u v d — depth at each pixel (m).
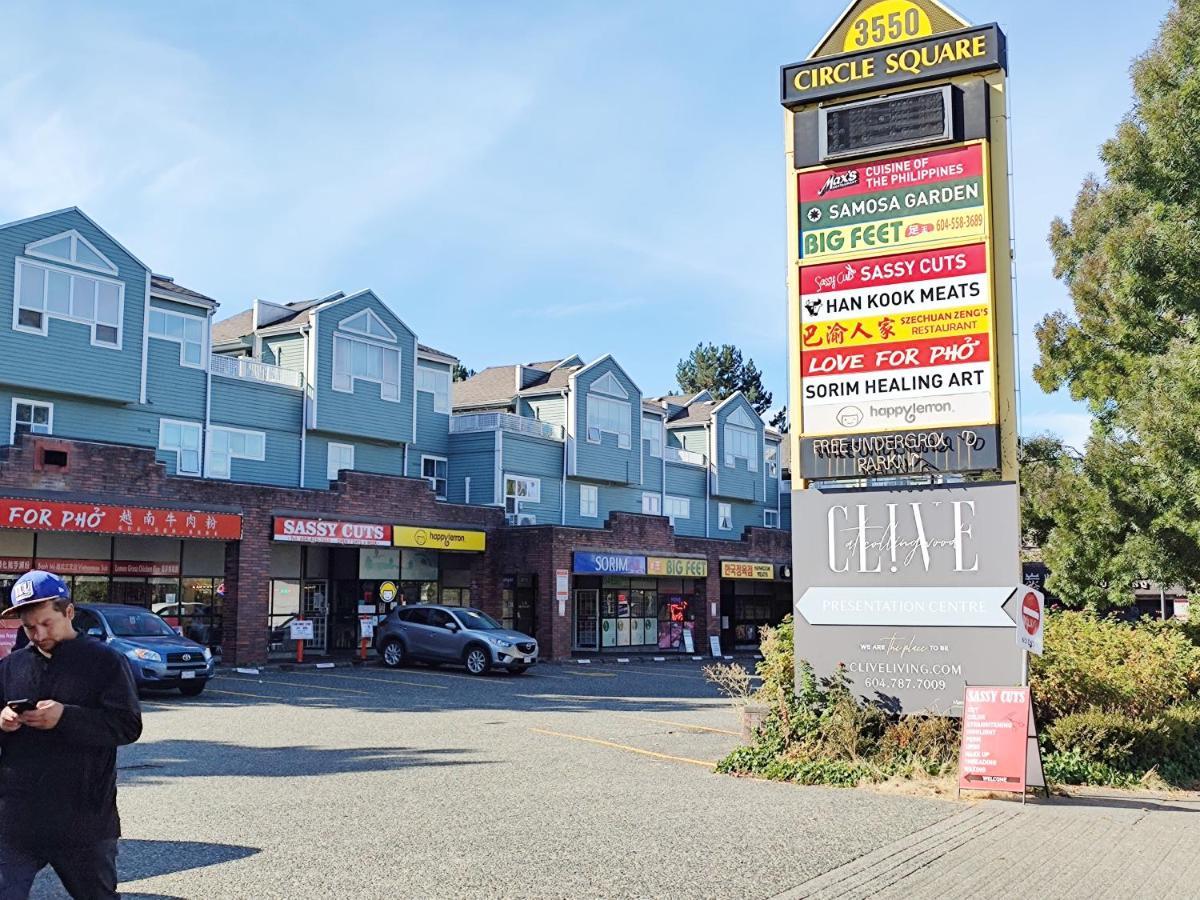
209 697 20.75
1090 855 8.57
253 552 28.47
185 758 12.85
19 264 28.94
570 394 46.22
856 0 13.67
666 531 41.09
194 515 26.89
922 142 13.08
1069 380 23.92
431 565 36.69
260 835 8.54
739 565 45.12
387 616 30.41
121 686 4.95
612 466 47.84
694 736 15.65
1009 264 12.82
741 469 57.31
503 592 36.78
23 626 4.97
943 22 13.26
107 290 30.89
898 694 12.59
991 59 12.89
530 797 10.37
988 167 12.90
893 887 7.41
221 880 7.17
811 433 13.30
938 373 12.79
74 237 30.16
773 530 47.44
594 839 8.57
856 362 13.18
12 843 4.75
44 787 4.80
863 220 13.34
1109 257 19.28
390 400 39.41
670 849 8.29
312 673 27.12
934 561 12.59
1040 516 23.73
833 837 8.88
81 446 24.98
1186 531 20.20
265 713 18.06
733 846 8.45
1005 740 10.95
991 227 12.83
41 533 26.58
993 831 9.35
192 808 9.64
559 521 45.56
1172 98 17.89
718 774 12.13
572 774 11.89
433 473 42.81
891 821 9.60
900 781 11.49
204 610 30.27
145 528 25.80
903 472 12.80
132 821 9.05
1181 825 9.85
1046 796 11.09
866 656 12.76
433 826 8.95
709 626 43.41
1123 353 22.12
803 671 12.95
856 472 12.99
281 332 37.84
